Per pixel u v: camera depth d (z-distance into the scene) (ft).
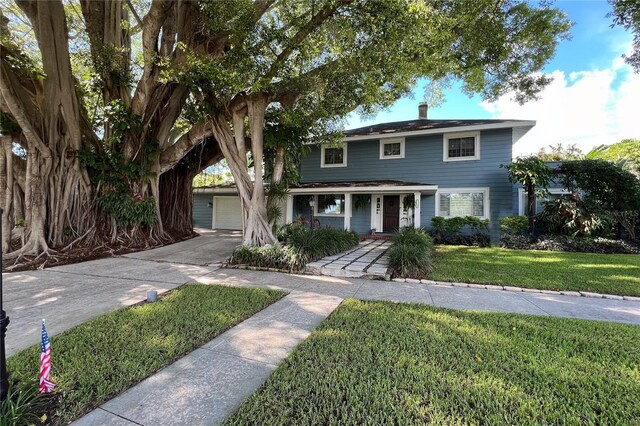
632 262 24.38
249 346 9.34
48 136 25.27
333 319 11.53
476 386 7.08
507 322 11.35
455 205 40.37
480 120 42.55
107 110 28.14
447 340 9.68
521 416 6.12
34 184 24.34
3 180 25.04
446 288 16.99
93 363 8.04
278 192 29.53
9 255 22.44
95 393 6.78
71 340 9.41
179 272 20.68
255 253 22.65
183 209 42.09
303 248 22.99
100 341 9.40
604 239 32.19
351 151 46.34
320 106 24.63
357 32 18.26
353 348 9.02
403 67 20.15
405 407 6.32
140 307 12.78
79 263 23.31
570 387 7.17
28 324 11.01
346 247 30.25
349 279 19.07
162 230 34.32
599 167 34.22
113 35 29.12
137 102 29.53
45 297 14.48
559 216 34.45
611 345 9.47
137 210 30.48
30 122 24.45
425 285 17.62
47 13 23.73
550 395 6.81
